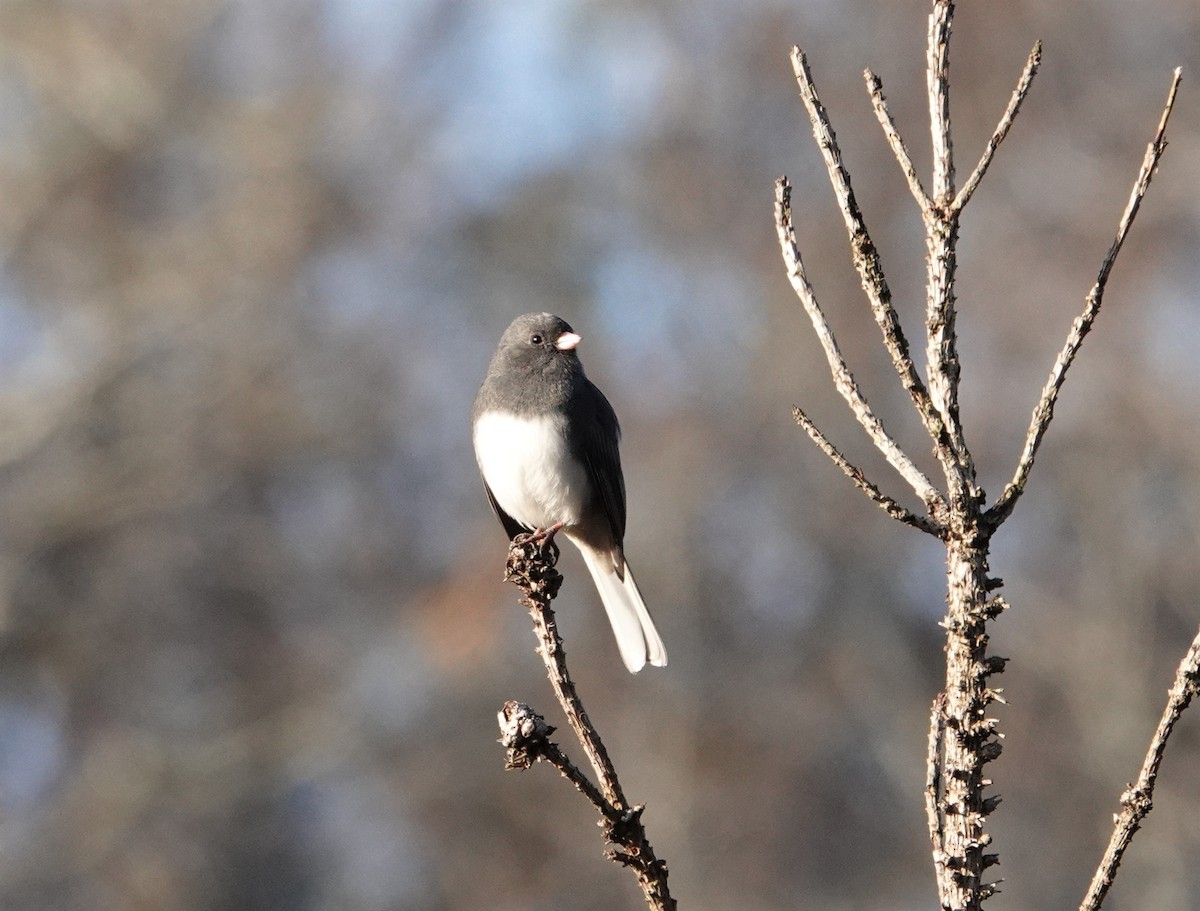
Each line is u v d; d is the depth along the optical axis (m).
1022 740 15.28
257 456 19.30
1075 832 14.73
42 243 19.62
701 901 15.65
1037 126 19.62
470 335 21.56
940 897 2.97
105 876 17.53
